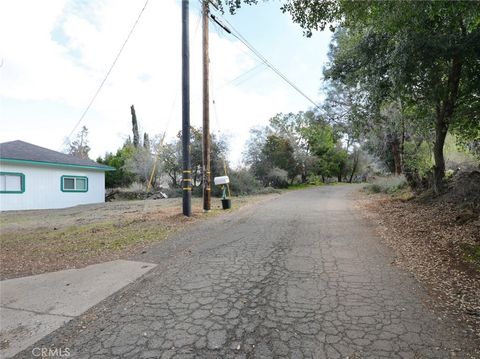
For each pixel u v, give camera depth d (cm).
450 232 604
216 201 1562
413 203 1047
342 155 3988
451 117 977
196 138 2119
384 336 275
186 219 963
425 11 532
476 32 696
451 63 879
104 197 2019
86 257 587
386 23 589
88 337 292
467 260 454
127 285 422
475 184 838
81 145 3975
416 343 263
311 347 261
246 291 384
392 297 356
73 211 1422
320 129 2580
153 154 2331
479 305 327
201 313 329
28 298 391
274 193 2011
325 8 611
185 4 1001
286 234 703
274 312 326
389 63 833
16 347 281
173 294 383
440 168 1029
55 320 330
